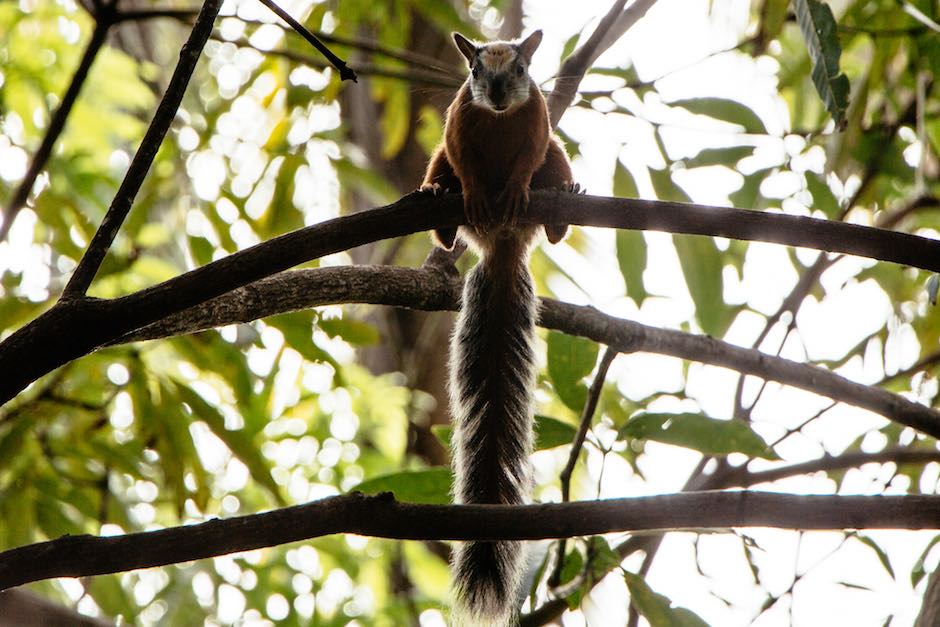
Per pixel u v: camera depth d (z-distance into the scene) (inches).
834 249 280.2
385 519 251.1
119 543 242.1
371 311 769.6
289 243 265.0
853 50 562.3
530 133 373.4
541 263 576.7
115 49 647.8
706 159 466.0
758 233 281.3
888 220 524.4
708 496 255.9
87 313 250.7
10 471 440.1
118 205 268.1
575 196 309.6
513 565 338.0
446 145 389.1
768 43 450.3
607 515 253.8
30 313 408.8
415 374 716.0
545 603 382.9
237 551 246.7
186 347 424.5
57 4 554.6
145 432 420.2
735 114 447.5
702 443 319.9
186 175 533.0
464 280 398.6
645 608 320.5
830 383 371.6
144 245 472.4
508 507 255.0
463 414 388.8
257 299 311.1
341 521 250.4
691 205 285.6
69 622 280.7
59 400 434.9
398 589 648.4
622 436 324.8
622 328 364.2
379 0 570.3
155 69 604.1
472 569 335.9
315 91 553.0
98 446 454.6
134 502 556.4
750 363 369.1
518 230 385.7
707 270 441.1
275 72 561.9
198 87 685.9
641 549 424.2
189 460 422.0
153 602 625.0
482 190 351.3
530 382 391.5
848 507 254.7
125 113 627.5
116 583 515.8
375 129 823.1
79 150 539.2
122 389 431.8
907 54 487.2
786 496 255.4
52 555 239.1
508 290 393.7
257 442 527.2
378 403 621.9
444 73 498.9
